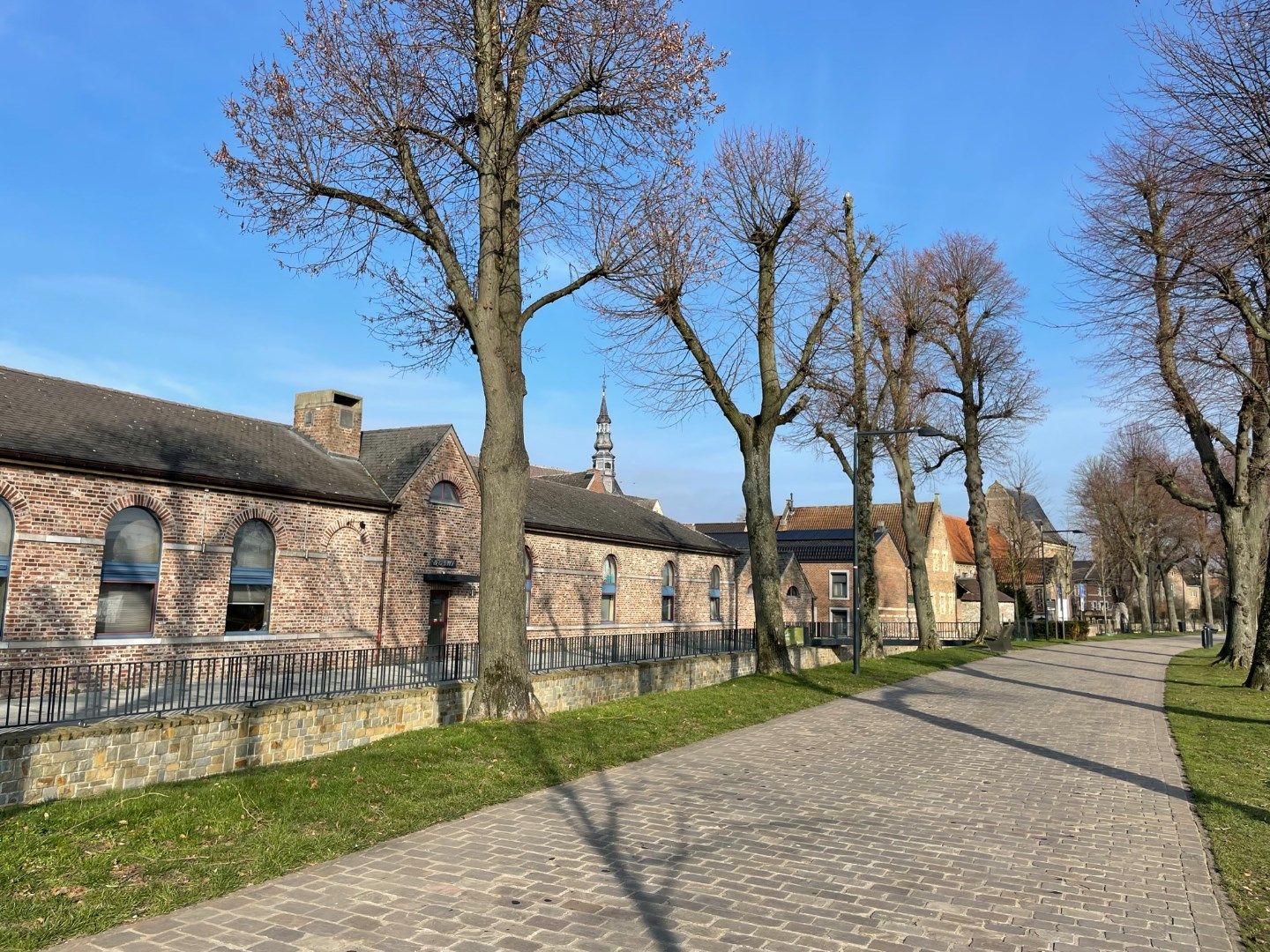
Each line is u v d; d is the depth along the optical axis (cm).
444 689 1504
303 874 606
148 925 508
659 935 505
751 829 740
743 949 488
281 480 2230
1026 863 659
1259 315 1552
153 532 1964
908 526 3117
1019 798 878
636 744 1121
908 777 973
